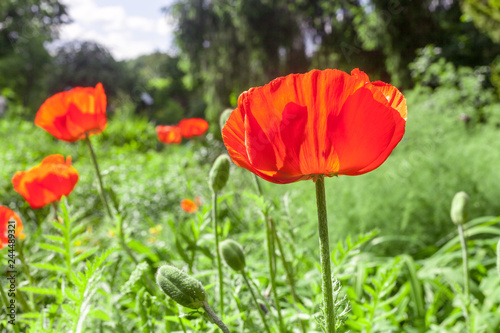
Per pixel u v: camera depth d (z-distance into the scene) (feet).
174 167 7.97
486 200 4.87
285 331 1.92
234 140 1.18
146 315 1.68
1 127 12.01
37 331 1.62
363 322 2.05
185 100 70.38
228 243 1.67
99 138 12.20
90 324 1.94
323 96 1.03
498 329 2.76
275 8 25.52
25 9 46.21
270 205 2.01
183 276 1.25
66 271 1.88
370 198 4.71
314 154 1.06
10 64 42.75
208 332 1.72
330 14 23.72
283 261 2.05
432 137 6.33
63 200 1.89
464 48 17.37
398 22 19.57
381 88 1.22
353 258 3.25
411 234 4.58
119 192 6.35
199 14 29.25
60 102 2.22
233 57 28.37
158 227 4.12
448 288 3.37
